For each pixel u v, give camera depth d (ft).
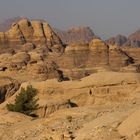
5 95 297.53
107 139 64.49
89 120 85.81
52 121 92.17
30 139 82.48
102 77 184.75
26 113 146.82
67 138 72.43
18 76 344.69
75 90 188.34
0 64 417.08
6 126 102.01
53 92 190.39
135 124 63.87
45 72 355.56
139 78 179.83
